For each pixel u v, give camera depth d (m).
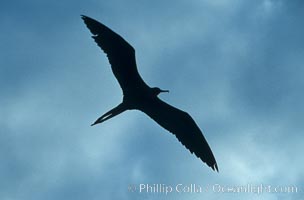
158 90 17.56
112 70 17.30
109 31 17.20
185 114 18.09
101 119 17.23
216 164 18.50
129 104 17.41
